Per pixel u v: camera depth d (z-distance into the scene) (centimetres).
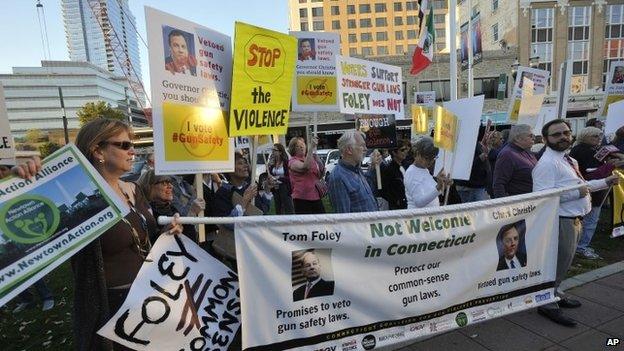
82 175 183
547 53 3394
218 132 269
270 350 212
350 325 230
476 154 587
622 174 409
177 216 205
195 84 252
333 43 453
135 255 202
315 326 222
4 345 338
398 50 7631
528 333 311
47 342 338
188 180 423
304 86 443
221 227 279
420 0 861
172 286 203
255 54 274
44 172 175
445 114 359
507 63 2755
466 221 264
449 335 312
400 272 244
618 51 3406
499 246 279
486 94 2800
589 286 396
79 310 191
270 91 288
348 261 229
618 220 416
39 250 169
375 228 234
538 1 3322
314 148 522
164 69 232
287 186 635
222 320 216
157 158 231
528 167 405
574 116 2970
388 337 242
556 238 303
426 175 352
